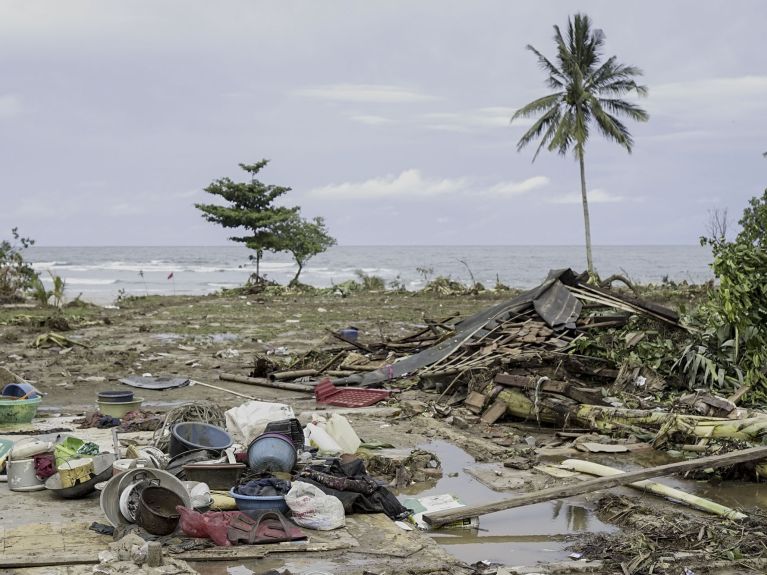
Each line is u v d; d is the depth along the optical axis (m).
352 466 8.99
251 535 7.34
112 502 7.68
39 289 36.34
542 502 8.75
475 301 40.72
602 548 7.45
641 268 112.38
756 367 13.22
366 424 13.19
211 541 7.27
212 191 50.44
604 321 15.93
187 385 17.00
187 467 8.48
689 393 13.68
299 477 8.55
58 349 21.72
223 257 153.50
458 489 9.59
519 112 45.44
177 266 107.88
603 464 10.63
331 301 41.38
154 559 6.59
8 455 9.18
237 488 8.16
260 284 49.66
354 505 8.27
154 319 31.53
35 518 7.96
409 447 11.59
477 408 13.71
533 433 12.81
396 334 26.38
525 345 15.21
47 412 13.77
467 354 15.71
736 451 9.80
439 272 95.31
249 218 49.28
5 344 23.00
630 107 44.94
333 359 18.23
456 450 11.58
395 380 16.48
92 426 12.20
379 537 7.57
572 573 6.89
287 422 9.71
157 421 12.16
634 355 14.30
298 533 7.46
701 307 15.80
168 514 7.60
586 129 44.16
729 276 13.62
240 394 15.71
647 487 9.12
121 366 19.20
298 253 51.47
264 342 24.77
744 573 6.87
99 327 28.45
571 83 44.38
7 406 12.25
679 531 7.79
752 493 9.44
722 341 14.03
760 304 13.42
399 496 9.21
